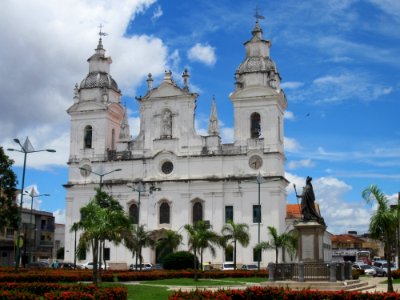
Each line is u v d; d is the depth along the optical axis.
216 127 82.44
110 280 47.41
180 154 82.56
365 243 168.00
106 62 91.25
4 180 66.81
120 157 85.06
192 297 23.89
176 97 84.12
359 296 24.86
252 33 84.69
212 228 78.75
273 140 79.44
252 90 80.88
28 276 43.06
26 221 105.50
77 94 89.69
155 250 81.06
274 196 77.81
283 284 33.09
